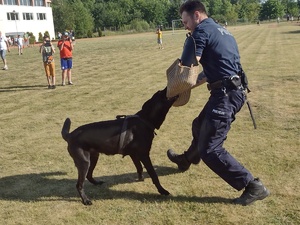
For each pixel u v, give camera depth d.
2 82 12.43
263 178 4.12
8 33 54.44
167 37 41.03
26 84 11.73
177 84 3.40
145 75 12.30
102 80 11.70
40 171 4.73
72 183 4.36
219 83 3.44
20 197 4.05
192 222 3.36
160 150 5.23
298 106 7.10
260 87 9.10
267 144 5.17
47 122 7.03
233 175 3.53
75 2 80.56
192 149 4.27
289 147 5.01
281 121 6.20
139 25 79.06
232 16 90.94
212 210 3.54
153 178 3.86
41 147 5.62
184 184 4.13
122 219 3.48
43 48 10.55
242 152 4.91
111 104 8.23
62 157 5.18
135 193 4.00
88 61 18.16
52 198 3.99
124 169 4.67
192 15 3.49
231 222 3.31
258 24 74.12
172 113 7.12
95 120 7.01
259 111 6.89
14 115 7.70
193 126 4.16
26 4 58.28
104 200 3.87
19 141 5.96
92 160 4.12
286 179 4.07
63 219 3.55
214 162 3.52
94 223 3.44
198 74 3.76
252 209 3.51
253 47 20.33
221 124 3.46
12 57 24.64
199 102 7.96
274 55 15.81
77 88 10.45
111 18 87.25
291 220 3.28
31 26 59.19
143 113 3.80
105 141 3.68
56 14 70.12
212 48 3.38
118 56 19.98
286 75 10.62
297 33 31.80
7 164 5.00
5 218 3.62
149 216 3.50
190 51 3.35
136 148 3.77
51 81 11.82
